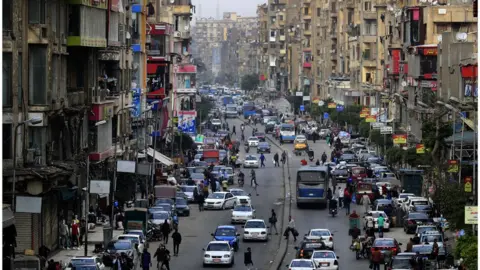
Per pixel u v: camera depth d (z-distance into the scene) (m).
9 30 97.31
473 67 138.75
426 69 186.88
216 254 100.62
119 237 103.06
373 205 141.25
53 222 105.81
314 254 96.69
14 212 88.44
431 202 133.88
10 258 84.44
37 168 98.06
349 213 139.75
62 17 111.25
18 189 96.62
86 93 124.00
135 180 136.50
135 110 160.38
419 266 91.19
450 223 106.94
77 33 114.81
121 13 146.88
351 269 98.62
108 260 92.94
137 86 174.50
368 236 108.31
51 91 104.31
